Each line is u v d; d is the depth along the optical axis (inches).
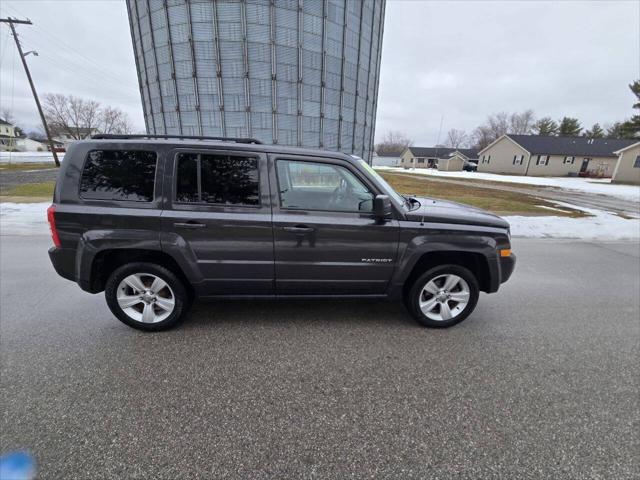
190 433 74.2
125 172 107.3
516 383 93.7
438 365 101.9
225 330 120.3
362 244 113.3
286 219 109.4
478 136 3159.5
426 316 124.3
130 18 821.2
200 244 108.7
